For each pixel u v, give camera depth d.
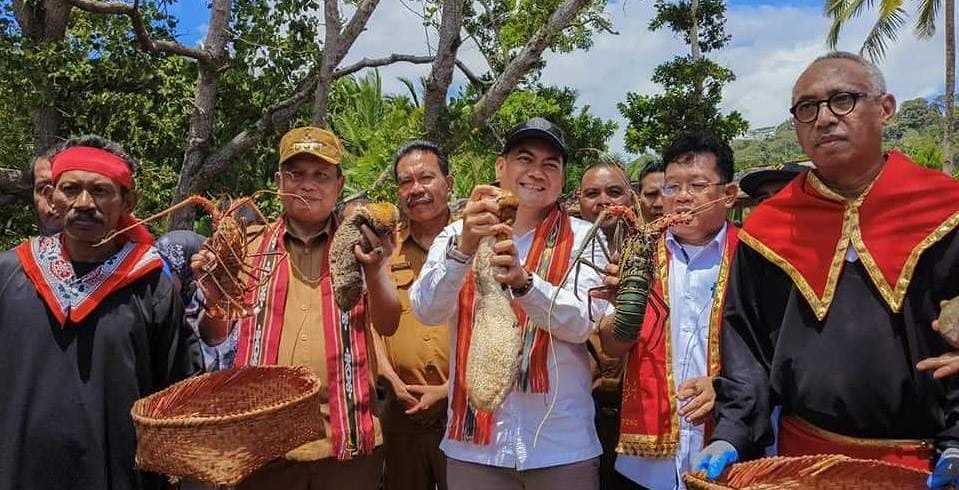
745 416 2.83
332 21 12.34
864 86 2.66
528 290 3.03
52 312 3.05
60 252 3.14
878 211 2.71
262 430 2.85
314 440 3.14
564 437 3.23
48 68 13.62
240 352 3.52
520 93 19.53
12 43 13.93
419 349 4.36
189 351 3.33
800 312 2.84
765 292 2.98
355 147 21.02
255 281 3.60
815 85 2.70
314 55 14.60
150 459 2.80
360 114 21.56
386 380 4.30
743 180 4.27
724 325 3.06
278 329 3.54
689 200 3.54
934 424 2.62
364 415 3.52
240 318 3.45
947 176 2.68
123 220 3.22
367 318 3.71
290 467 3.48
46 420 2.99
